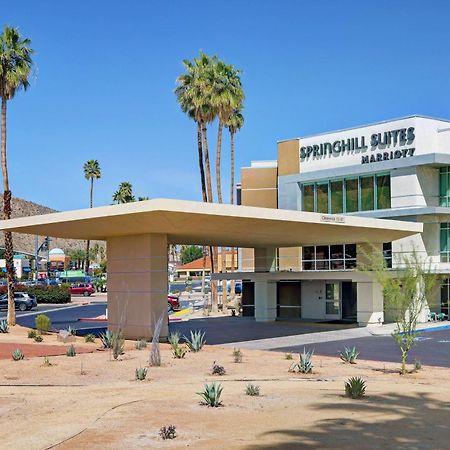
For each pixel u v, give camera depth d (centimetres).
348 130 4203
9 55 3562
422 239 3816
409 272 2138
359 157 4134
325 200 4303
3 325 3300
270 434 1089
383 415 1268
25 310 5562
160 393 1538
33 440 1069
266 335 3142
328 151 4300
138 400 1439
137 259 2902
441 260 3838
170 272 14900
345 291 4025
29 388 1636
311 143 4391
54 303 6612
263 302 3972
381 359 2288
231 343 2817
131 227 2670
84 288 8119
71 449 1004
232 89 4878
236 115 5856
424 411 1320
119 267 2994
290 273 3778
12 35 3603
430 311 3803
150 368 1992
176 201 2261
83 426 1170
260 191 4666
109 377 1816
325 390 1605
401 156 3912
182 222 2497
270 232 2930
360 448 992
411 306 2216
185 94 4966
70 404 1404
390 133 3978
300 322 3847
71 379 1778
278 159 4562
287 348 2633
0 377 1817
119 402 1419
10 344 2745
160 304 2858
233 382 1734
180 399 1451
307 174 4331
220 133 5041
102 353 2403
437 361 2231
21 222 2870
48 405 1395
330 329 3388
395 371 1992
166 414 1271
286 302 4322
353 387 1487
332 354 2441
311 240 3434
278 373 1922
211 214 2333
